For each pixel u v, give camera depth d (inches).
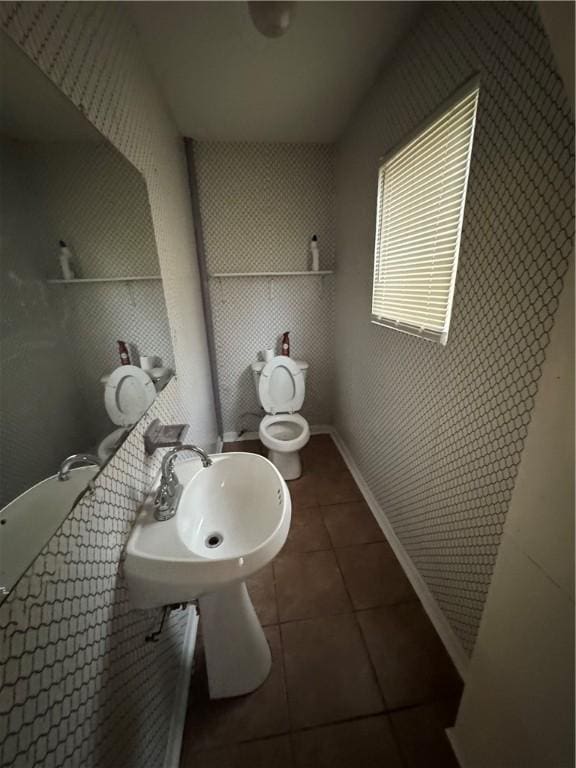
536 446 24.2
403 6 42.3
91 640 24.2
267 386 92.4
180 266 62.6
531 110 28.4
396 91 51.9
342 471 91.5
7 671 15.8
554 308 27.7
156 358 44.6
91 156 31.1
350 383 89.4
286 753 37.6
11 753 15.6
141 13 41.9
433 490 50.6
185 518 37.2
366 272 71.3
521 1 28.5
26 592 17.7
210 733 39.3
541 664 25.0
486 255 35.5
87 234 29.5
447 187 42.3
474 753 34.1
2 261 19.6
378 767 36.3
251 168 84.4
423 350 50.5
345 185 80.0
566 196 25.8
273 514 38.4
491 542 38.8
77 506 24.1
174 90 58.6
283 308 97.4
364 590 57.0
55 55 25.1
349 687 43.4
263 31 35.6
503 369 34.4
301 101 64.5
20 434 20.1
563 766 23.7
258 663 43.3
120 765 26.8
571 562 21.9
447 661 46.2
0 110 19.5
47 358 23.4
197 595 28.6
